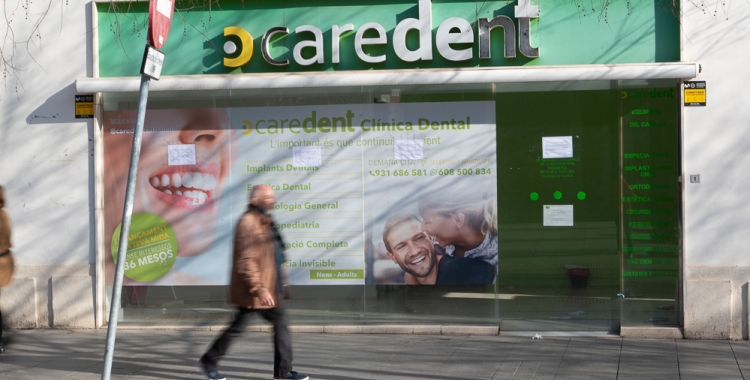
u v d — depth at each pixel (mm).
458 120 8586
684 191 8125
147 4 8875
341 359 7297
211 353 6324
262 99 8789
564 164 8484
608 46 8320
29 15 8859
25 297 8914
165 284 8945
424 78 8359
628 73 8078
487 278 8602
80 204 8883
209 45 8750
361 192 8711
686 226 8133
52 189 8898
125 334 8641
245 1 8703
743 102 7996
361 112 8688
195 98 8852
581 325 8500
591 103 8414
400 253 8688
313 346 7922
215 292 8898
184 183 8891
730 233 8047
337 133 8719
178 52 8789
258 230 6199
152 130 8906
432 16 8492
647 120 8320
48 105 8867
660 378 6488
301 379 6355
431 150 8633
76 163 8859
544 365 7008
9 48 8891
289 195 8797
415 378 6547
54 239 8914
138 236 8945
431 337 8383
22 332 8719
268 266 6246
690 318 8156
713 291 8086
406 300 8695
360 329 8641
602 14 8305
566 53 8367
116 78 8711
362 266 8734
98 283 8859
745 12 7980
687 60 8094
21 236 8945
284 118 8766
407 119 8641
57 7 8836
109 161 8945
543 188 8516
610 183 8422
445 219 8625
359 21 8609
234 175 8836
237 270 6191
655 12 8234
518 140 8531
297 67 8672
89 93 8789
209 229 8883
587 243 8477
